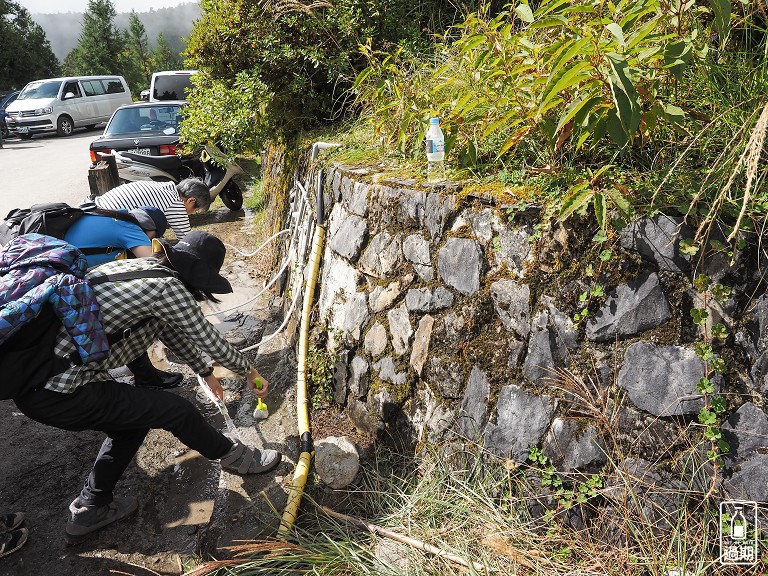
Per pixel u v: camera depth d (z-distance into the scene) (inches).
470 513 101.9
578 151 107.3
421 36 198.1
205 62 227.8
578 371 96.7
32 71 1392.7
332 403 138.3
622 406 94.2
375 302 126.4
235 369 111.2
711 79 101.1
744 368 88.5
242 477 122.3
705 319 89.4
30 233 104.2
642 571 89.9
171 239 285.6
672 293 91.1
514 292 101.7
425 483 110.0
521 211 99.7
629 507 93.8
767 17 100.4
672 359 91.1
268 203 274.7
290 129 221.3
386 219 123.3
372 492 113.6
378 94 150.5
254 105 211.8
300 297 165.2
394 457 120.3
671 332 91.4
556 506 98.9
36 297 90.1
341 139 176.7
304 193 174.6
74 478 129.6
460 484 106.2
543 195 101.4
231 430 137.6
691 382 90.2
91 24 1672.0
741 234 87.0
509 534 97.6
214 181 307.1
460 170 117.6
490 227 104.4
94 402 98.0
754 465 88.0
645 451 93.1
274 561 101.0
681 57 88.7
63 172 460.8
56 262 95.6
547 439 99.3
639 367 92.9
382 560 96.8
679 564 86.6
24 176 450.9
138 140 320.8
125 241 123.6
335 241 141.7
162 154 319.3
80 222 120.8
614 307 93.8
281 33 199.0
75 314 92.4
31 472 131.5
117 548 110.7
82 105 755.4
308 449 122.7
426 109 132.0
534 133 112.7
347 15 189.0
